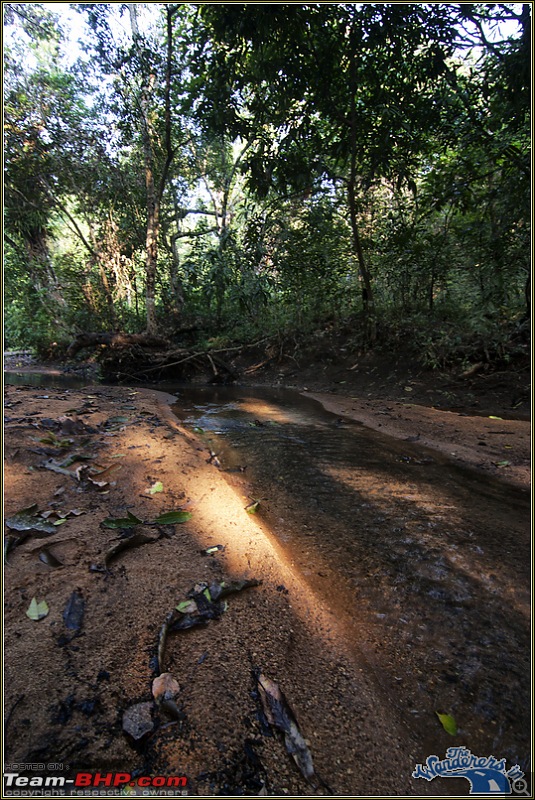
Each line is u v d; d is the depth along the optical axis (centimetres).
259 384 891
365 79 660
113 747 102
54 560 168
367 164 747
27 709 107
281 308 1027
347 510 265
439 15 560
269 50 583
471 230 652
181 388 828
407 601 177
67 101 1022
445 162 705
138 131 985
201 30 625
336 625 161
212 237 1512
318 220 794
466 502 276
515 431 413
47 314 1248
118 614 144
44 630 133
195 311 1177
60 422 351
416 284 788
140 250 1197
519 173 601
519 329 618
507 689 135
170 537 199
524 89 534
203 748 104
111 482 253
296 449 393
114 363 935
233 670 128
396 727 121
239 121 680
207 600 156
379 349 802
